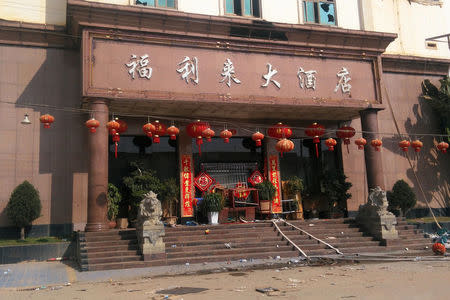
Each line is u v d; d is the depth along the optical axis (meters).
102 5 12.70
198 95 13.71
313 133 16.16
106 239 11.82
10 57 14.21
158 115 15.70
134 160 16.02
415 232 14.09
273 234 13.12
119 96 12.88
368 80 15.92
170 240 12.07
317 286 7.10
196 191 16.59
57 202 14.05
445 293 6.21
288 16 16.83
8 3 14.59
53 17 15.05
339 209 17.42
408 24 20.16
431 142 19.11
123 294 7.05
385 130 18.50
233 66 14.30
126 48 13.22
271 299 6.14
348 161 18.02
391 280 7.50
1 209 13.44
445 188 18.89
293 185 17.14
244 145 17.64
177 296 6.62
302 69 15.12
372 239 13.29
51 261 12.26
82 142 14.62
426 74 19.69
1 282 8.96
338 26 17.41
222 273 9.23
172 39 13.74
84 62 12.70
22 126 14.02
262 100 14.40
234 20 14.10
